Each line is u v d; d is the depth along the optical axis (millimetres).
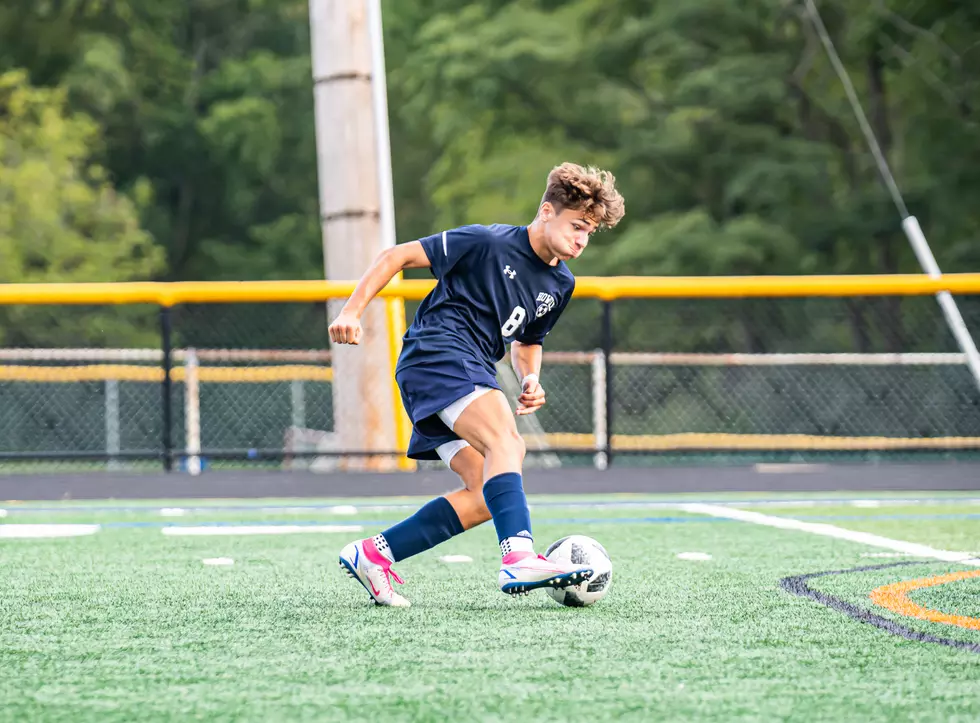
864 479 27000
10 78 72812
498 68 68688
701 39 69812
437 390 11391
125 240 72750
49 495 25234
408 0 84625
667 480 26578
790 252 65562
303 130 89312
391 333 29109
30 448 43094
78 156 75812
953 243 69375
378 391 29328
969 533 18172
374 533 18312
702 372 46062
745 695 8055
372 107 30594
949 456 36094
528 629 10320
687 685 8312
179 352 37250
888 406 42812
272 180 90750
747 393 44969
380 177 30484
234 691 8188
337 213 30594
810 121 72312
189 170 91000
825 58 70750
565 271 12047
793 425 44250
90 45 84625
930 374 40844
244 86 89250
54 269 69938
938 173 69188
